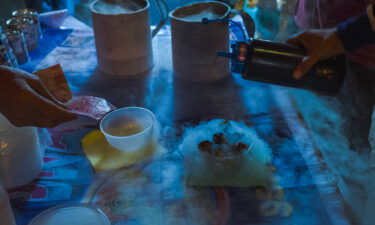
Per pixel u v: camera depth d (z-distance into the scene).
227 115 0.79
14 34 0.94
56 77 0.77
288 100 0.84
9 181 0.62
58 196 0.62
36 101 0.56
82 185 0.63
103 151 0.70
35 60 1.00
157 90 0.88
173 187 0.63
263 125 0.76
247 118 0.78
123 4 0.95
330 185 0.63
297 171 0.65
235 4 0.96
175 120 0.78
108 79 0.93
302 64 0.59
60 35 1.13
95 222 0.54
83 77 0.94
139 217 0.58
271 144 0.71
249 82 0.91
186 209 0.59
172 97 0.86
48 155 0.69
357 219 0.58
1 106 0.56
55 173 0.66
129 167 0.66
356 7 0.70
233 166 0.64
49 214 0.55
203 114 0.80
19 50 0.96
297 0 0.93
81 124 0.76
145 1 0.93
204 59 0.88
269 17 1.05
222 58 0.89
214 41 0.86
